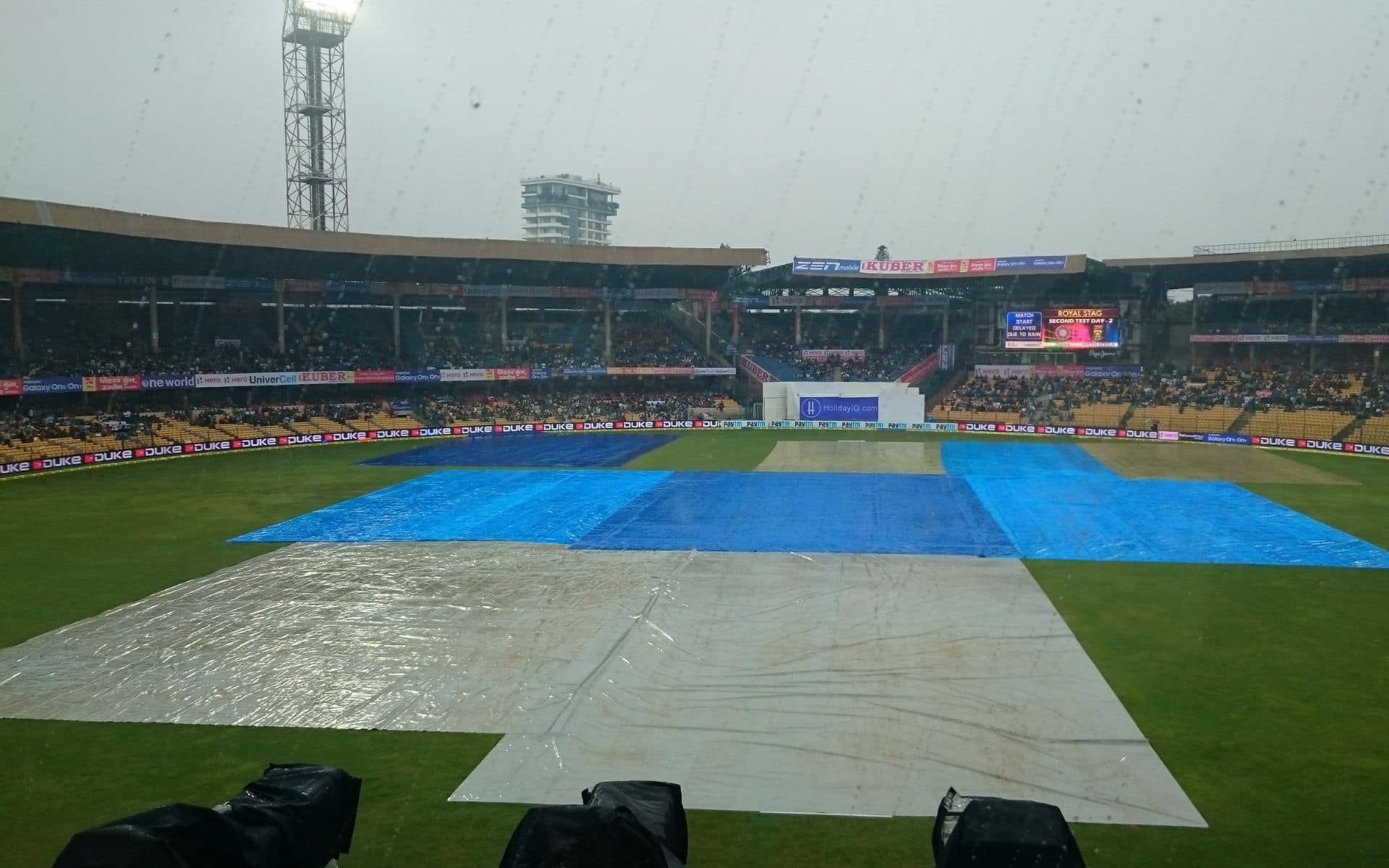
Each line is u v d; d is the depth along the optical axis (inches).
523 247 3097.9
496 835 560.7
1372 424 2748.5
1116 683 810.8
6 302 2893.7
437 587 1152.8
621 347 3804.1
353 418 3061.0
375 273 3191.4
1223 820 575.2
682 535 1464.1
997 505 1733.5
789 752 680.4
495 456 2566.4
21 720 743.7
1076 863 290.8
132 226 2336.4
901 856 537.3
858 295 3924.7
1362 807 590.9
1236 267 3245.6
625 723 734.5
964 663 863.7
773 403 3427.7
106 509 1705.2
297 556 1327.5
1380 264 3070.9
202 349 3043.8
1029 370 3597.4
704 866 526.3
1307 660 868.6
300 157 3678.6
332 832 331.9
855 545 1378.0
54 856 536.4
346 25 3644.2
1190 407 3102.9
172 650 916.0
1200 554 1314.0
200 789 623.8
